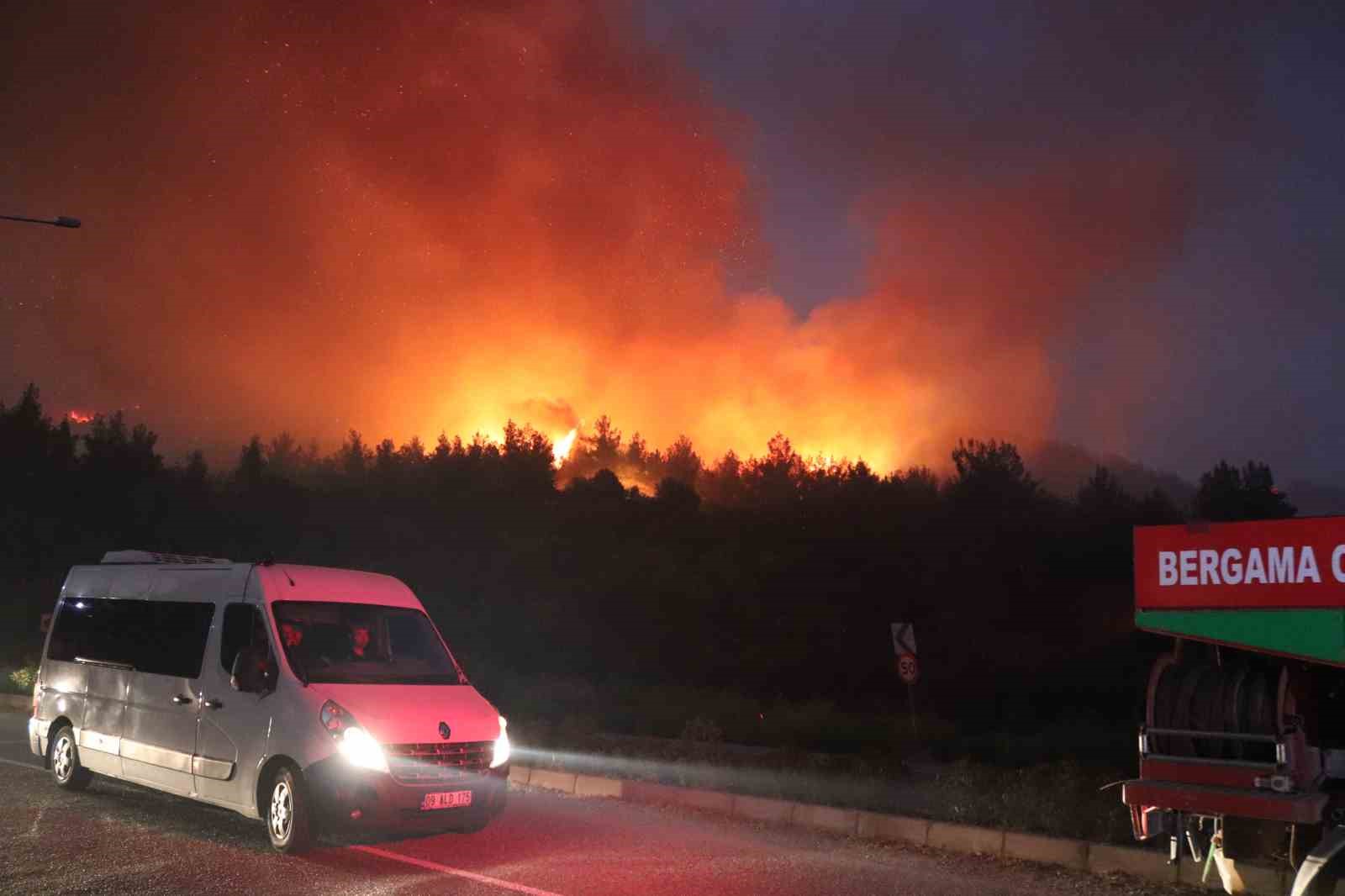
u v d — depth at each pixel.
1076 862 8.56
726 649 33.38
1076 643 33.81
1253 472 40.31
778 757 13.48
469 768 8.92
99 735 10.51
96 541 40.69
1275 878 7.38
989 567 36.53
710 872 8.31
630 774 12.71
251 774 8.77
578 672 32.28
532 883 7.79
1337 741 7.68
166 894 7.10
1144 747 7.83
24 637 35.62
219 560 11.84
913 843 9.55
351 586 10.05
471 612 35.25
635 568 36.22
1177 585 7.77
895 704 28.28
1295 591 7.27
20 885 7.23
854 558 37.50
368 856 8.51
